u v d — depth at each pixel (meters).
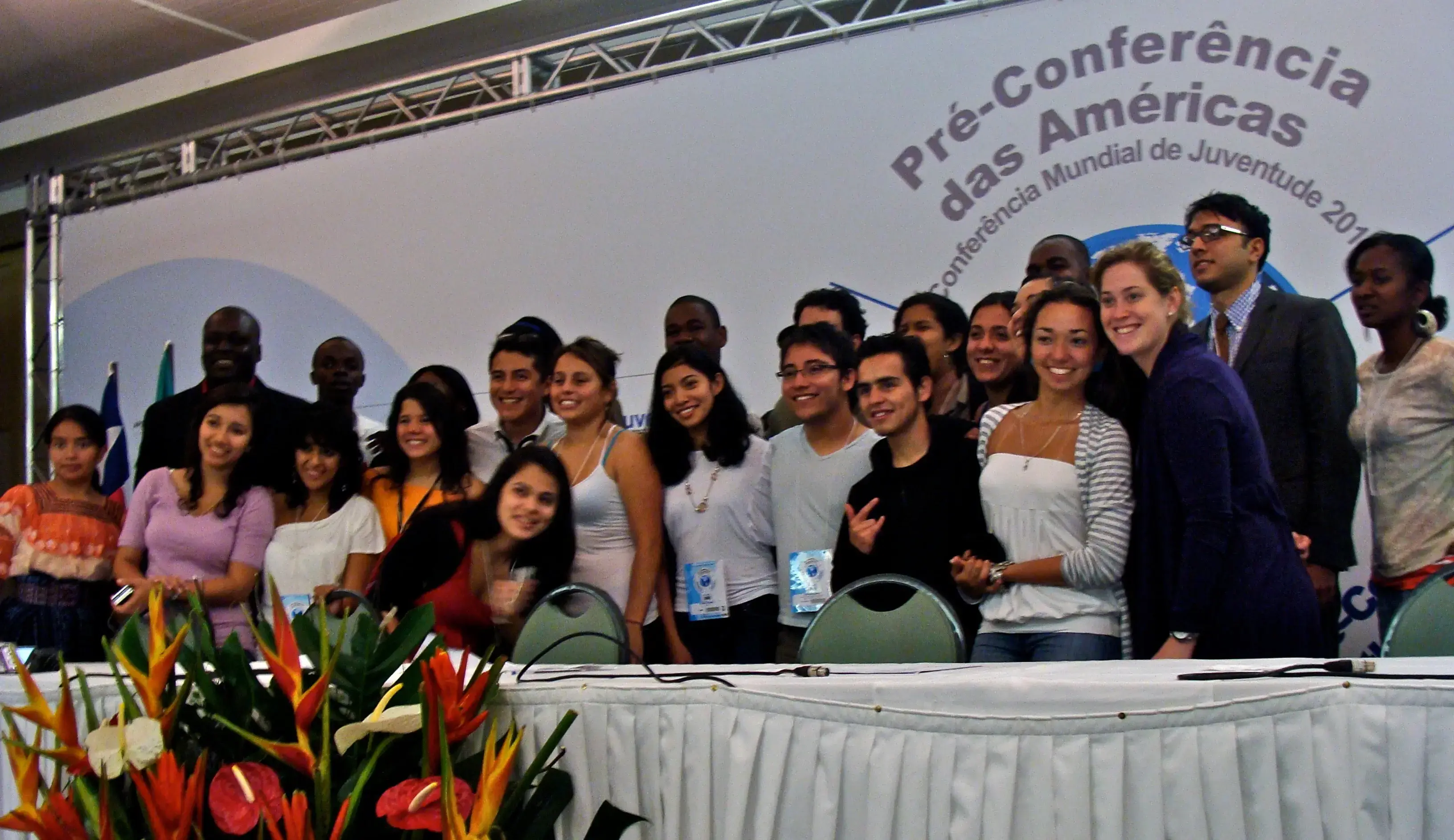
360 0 5.35
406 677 1.74
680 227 4.46
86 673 2.33
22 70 6.03
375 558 3.88
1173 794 1.54
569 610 3.19
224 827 1.60
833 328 3.35
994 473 2.90
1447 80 3.30
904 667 2.05
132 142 6.54
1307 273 3.43
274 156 5.37
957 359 3.81
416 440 3.86
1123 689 1.58
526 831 1.76
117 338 5.74
